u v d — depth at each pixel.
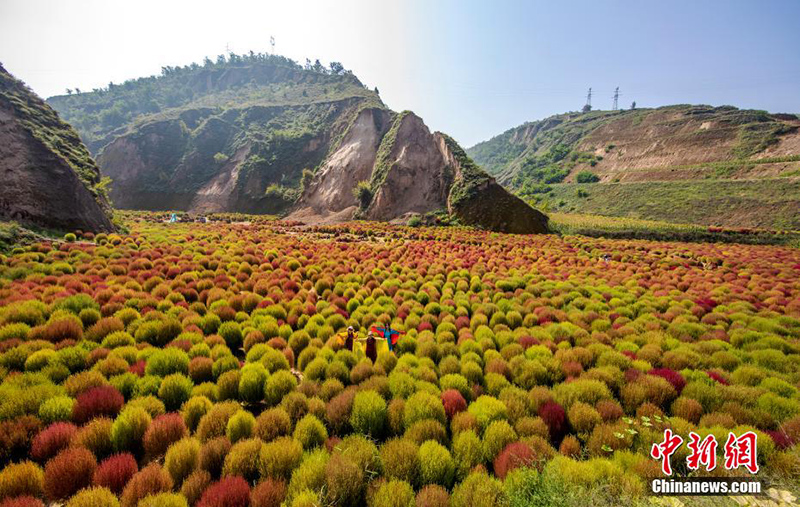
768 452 4.95
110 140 82.75
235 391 6.88
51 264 14.52
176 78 128.38
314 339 9.13
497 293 13.88
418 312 11.73
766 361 8.48
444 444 5.42
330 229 36.69
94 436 5.11
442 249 24.95
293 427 5.87
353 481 4.36
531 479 4.16
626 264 21.33
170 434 5.32
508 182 112.44
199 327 9.84
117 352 7.60
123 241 21.03
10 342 7.50
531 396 6.55
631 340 9.78
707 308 13.06
